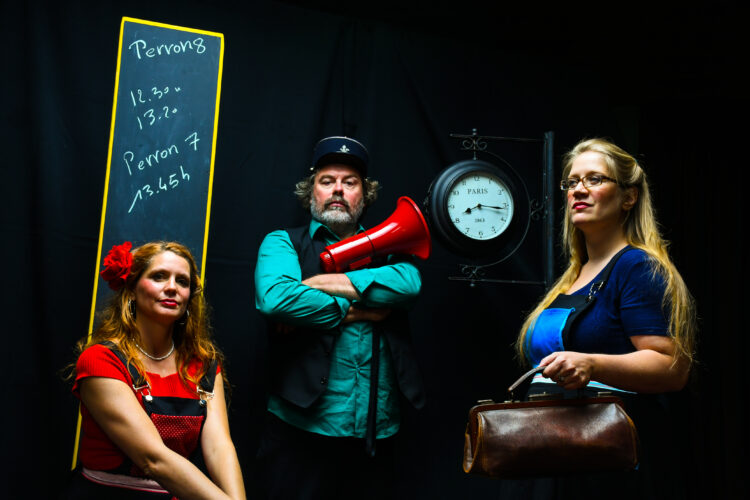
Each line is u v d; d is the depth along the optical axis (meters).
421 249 2.96
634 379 1.95
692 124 4.12
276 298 2.63
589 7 4.02
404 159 3.59
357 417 2.69
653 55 4.04
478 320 3.63
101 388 2.07
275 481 2.69
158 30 3.12
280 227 3.34
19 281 2.93
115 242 2.94
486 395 3.59
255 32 3.40
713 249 4.03
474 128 3.63
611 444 1.89
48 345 2.92
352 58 3.57
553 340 2.16
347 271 2.87
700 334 3.95
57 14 3.06
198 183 3.07
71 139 3.04
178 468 2.02
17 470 2.83
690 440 3.83
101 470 2.09
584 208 2.21
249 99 3.35
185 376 2.29
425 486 3.41
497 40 3.92
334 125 3.50
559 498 2.01
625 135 4.27
